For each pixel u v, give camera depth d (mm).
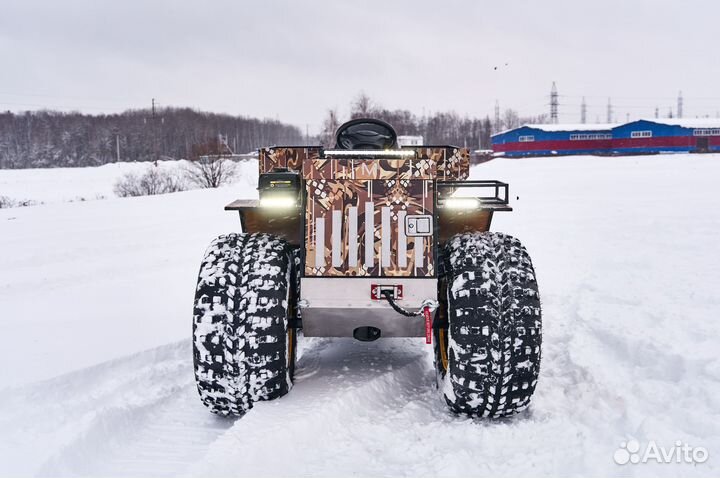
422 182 3066
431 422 3059
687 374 3439
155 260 8664
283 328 2982
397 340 4688
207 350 2918
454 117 89750
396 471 2598
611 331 4238
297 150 3906
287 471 2568
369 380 3516
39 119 97125
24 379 3695
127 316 5398
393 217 3039
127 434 3207
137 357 4211
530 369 2850
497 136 55625
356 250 3023
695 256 6996
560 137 50594
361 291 3000
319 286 3008
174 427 3268
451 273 3010
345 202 3049
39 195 27438
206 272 3045
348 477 2543
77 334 4770
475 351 2826
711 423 2809
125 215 14391
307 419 2865
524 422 2988
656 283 5688
